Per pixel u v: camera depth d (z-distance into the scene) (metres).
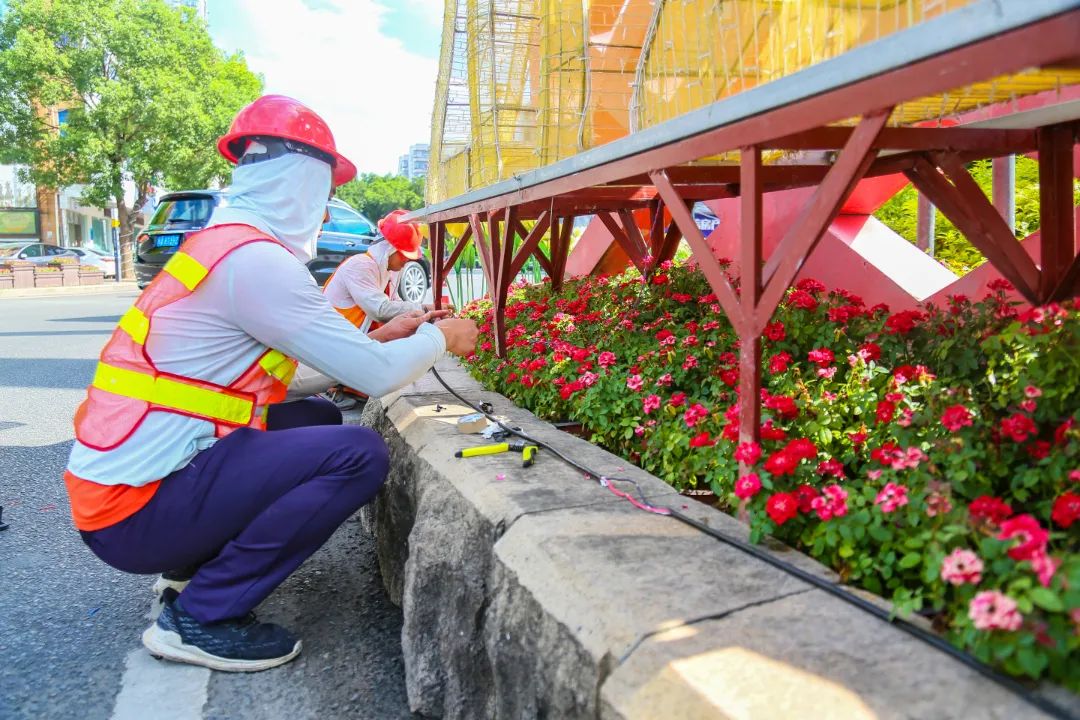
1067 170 2.91
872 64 1.52
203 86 27.62
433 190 5.62
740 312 2.10
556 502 2.31
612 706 1.50
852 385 2.58
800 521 1.97
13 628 2.97
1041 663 1.29
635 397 3.06
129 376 2.39
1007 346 2.38
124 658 2.75
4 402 6.87
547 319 4.84
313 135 2.65
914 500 1.72
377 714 2.48
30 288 23.75
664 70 2.82
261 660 2.67
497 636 2.05
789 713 1.30
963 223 3.04
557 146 3.43
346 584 3.38
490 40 3.87
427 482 2.85
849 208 5.11
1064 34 1.19
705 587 1.74
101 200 26.94
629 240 5.28
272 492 2.53
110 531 2.45
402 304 5.14
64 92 25.84
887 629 1.54
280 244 2.53
